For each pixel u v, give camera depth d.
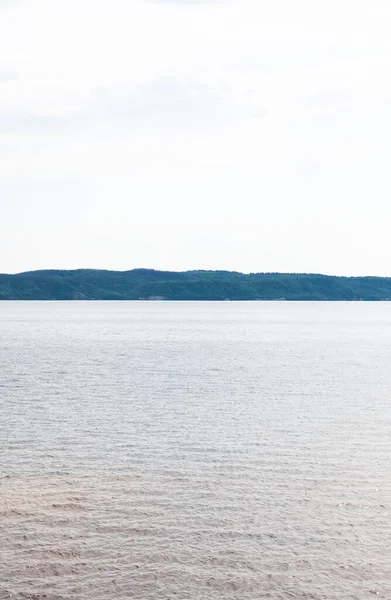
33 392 48.12
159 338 117.38
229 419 38.44
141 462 28.73
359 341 114.12
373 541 20.67
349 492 25.09
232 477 26.77
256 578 18.23
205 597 17.25
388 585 17.94
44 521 21.77
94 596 17.20
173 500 23.95
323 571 18.67
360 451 31.16
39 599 17.00
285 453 30.61
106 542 20.27
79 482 25.78
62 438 32.97
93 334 126.88
